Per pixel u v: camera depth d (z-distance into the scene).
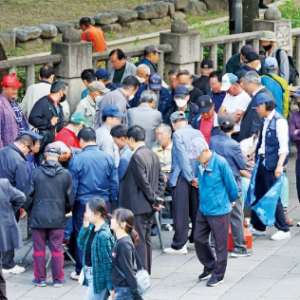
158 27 50.47
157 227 24.09
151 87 27.00
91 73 27.47
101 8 52.38
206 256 21.77
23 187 22.83
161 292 21.20
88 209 18.91
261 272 22.27
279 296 20.61
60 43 28.78
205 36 44.22
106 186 22.34
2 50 30.78
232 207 22.36
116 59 28.98
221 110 26.38
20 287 21.94
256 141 25.47
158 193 22.28
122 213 18.27
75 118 24.33
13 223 21.17
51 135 24.81
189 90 26.91
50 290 21.77
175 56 31.59
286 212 25.53
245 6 36.16
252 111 25.55
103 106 26.06
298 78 35.41
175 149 23.36
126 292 18.42
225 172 20.98
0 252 20.83
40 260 21.83
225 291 21.12
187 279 22.05
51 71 27.11
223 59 33.50
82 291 21.69
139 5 50.66
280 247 24.03
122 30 49.19
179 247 23.70
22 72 32.66
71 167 22.25
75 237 22.41
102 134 23.89
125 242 18.16
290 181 29.75
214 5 53.34
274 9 34.72
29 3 52.12
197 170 23.31
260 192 24.59
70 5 52.50
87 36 36.59
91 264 19.23
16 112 25.83
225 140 22.84
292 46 35.59
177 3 51.69
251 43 34.38
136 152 21.67
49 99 25.83
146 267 21.92
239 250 23.25
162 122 26.80
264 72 28.72
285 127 23.88
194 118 25.52
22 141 22.91
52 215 21.56
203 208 21.28
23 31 45.47
